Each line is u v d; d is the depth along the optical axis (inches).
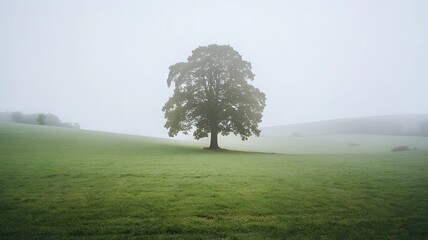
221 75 1962.4
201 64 1919.3
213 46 1952.5
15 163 933.2
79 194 564.1
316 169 938.1
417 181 727.1
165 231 397.4
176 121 1854.1
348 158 1341.0
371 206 515.8
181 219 437.7
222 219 442.0
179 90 1951.3
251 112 1887.3
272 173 843.4
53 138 1866.4
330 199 555.2
